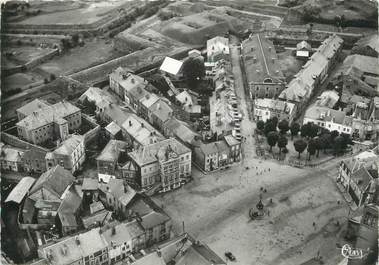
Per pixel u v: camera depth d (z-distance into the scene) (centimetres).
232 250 18450
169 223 18912
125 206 19462
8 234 19088
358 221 18638
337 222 19750
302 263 17762
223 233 19325
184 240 17525
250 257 18112
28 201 19912
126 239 17888
